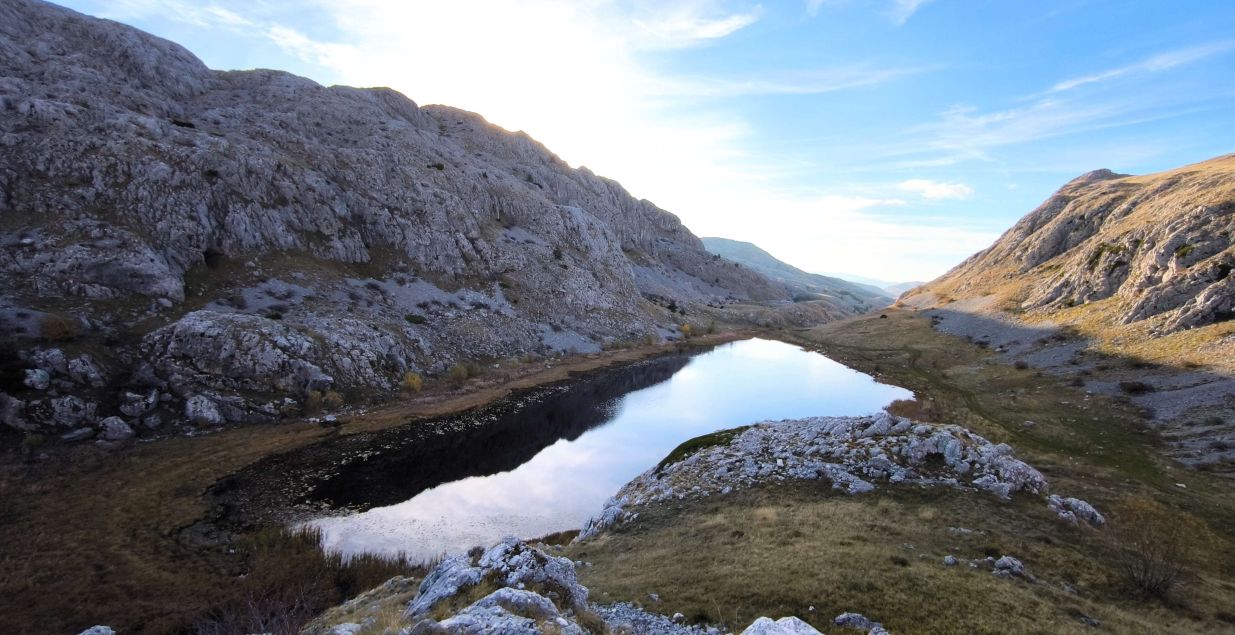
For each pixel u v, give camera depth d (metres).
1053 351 80.81
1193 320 65.38
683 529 29.62
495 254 122.50
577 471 54.56
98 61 103.88
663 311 165.50
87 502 37.78
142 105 90.94
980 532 26.06
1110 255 93.50
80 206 64.75
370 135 129.88
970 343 105.06
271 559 34.19
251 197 83.50
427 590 17.50
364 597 24.98
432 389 75.06
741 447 43.03
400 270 100.00
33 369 46.06
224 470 45.94
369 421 61.34
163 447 47.19
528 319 111.69
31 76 84.31
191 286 68.31
